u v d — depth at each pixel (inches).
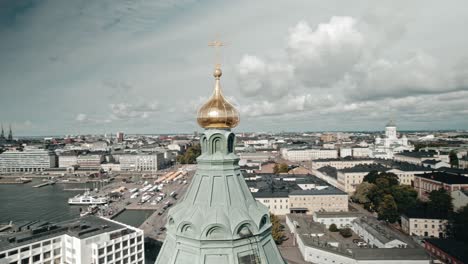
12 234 4402.1
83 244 4308.6
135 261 4820.4
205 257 858.8
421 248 4744.1
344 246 5329.7
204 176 973.8
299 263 5059.1
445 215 6205.7
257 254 887.1
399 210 7081.7
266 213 968.3
